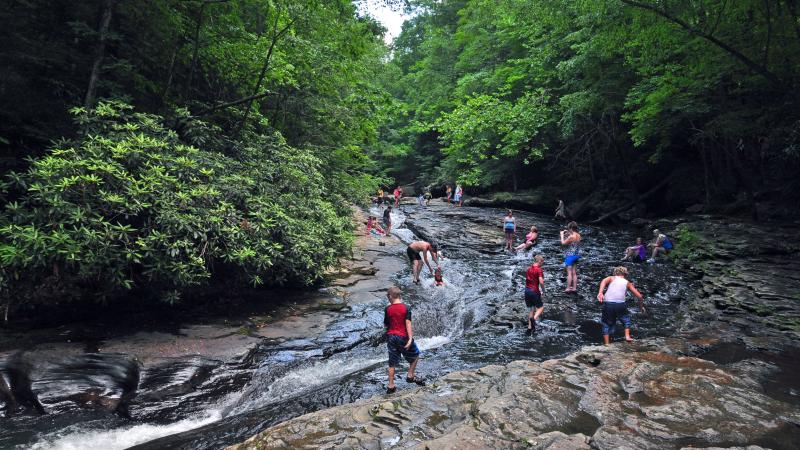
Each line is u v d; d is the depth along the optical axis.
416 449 3.45
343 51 13.60
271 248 8.14
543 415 4.07
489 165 28.39
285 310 8.67
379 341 7.95
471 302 10.45
